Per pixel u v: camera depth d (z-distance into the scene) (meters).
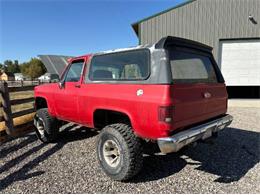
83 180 3.31
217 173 3.46
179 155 4.19
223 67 13.03
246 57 12.75
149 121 2.84
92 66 3.82
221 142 4.91
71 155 4.29
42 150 4.61
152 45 3.04
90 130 6.00
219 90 3.77
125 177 3.15
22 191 3.03
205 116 3.37
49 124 4.89
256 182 3.17
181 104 2.85
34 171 3.63
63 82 4.40
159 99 2.74
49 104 4.88
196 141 3.21
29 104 10.60
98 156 3.48
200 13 12.75
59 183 3.23
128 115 3.11
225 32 12.68
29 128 6.25
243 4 12.33
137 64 3.13
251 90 13.96
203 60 3.71
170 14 13.06
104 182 3.24
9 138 5.46
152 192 2.94
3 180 3.35
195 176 3.37
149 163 3.85
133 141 3.12
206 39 12.88
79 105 3.99
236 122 6.89
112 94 3.33
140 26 13.48
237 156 4.13
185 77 3.14
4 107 5.41
